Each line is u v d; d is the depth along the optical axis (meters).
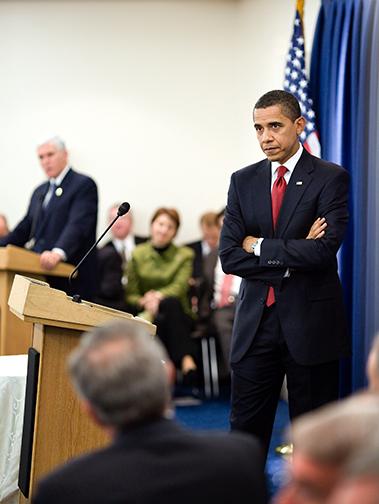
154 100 9.87
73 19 9.81
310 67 6.82
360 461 1.31
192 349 8.14
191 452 1.96
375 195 5.80
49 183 7.07
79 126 9.80
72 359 2.03
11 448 4.03
